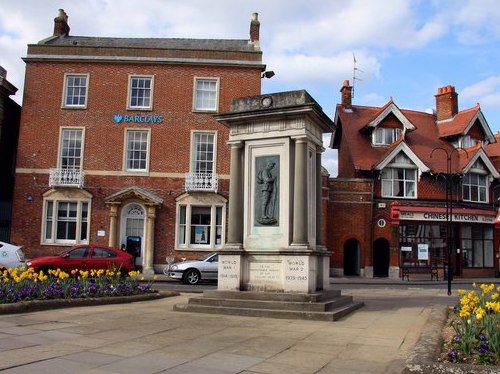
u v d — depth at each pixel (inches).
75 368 238.8
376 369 251.3
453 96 1493.6
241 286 485.4
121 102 1123.9
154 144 1114.7
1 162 1168.2
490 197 1374.3
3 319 372.8
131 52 1131.3
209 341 313.7
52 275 614.2
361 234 1236.5
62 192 1094.4
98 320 385.4
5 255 750.5
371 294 705.0
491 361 236.8
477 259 1330.0
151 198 1077.1
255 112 502.3
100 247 807.1
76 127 1115.9
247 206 505.0
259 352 285.0
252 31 1229.7
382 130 1386.6
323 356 278.2
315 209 526.0
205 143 1119.6
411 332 354.6
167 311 451.5
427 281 1135.6
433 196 1309.1
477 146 1352.1
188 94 1127.0
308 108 478.9
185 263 881.5
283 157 496.4
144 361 257.3
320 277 512.4
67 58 1125.7
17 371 230.2
